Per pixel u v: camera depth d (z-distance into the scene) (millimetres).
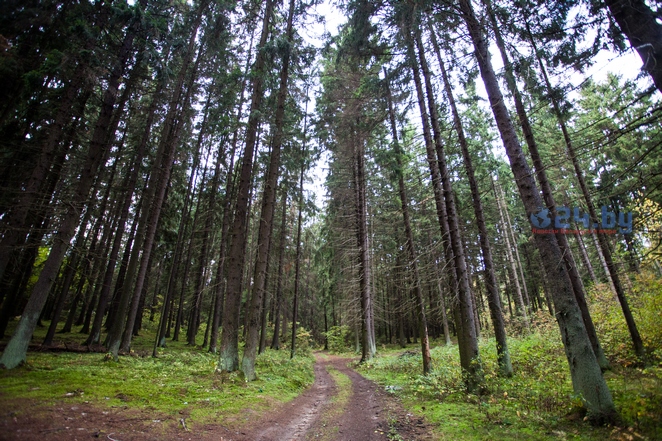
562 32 5895
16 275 11633
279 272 22609
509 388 7688
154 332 26984
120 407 5320
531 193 6316
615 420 4738
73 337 17312
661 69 4363
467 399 7523
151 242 14312
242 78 13453
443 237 10125
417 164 14414
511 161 6734
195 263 26719
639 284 9891
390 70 10469
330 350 33312
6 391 4965
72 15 8617
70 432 4020
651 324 9188
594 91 14766
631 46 4766
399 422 6500
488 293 10516
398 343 36312
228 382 8789
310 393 10562
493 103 7094
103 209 15383
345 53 10430
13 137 9500
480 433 5125
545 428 5027
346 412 7770
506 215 23953
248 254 22797
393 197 15438
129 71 10055
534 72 7203
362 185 19188
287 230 25875
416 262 12188
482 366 8719
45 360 8367
